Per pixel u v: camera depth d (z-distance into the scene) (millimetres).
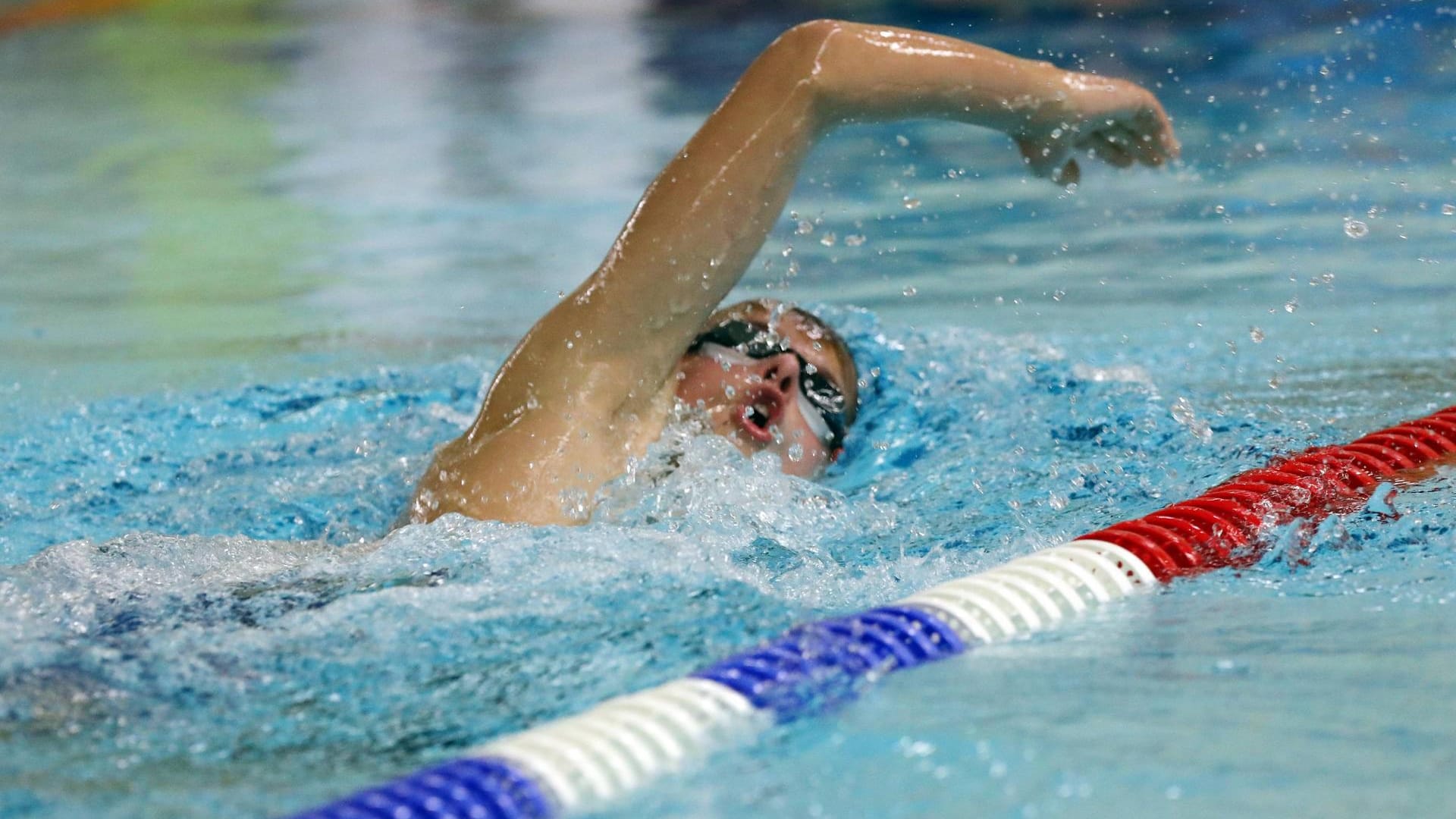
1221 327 10781
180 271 15445
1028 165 6914
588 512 5824
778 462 6578
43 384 10773
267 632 4605
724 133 6043
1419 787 3145
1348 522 5770
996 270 13281
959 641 4551
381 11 33875
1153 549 5438
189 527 6711
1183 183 16219
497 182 18922
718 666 4258
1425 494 6137
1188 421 7703
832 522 6117
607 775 3562
